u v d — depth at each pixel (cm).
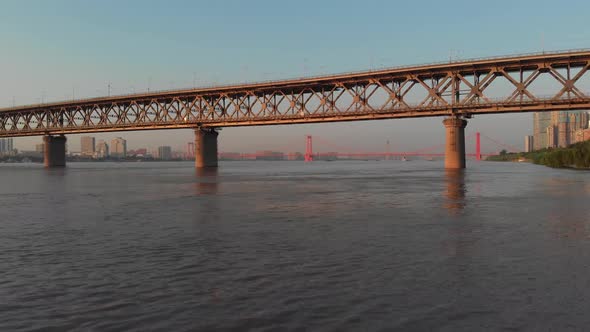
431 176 8281
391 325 901
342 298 1064
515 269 1303
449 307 995
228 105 12669
